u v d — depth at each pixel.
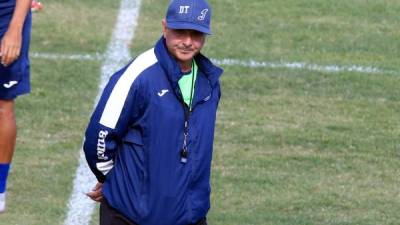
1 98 19.28
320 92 29.06
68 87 28.69
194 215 15.64
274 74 30.03
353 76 30.14
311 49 32.09
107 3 35.00
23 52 19.23
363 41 32.88
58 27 32.81
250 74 29.98
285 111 27.69
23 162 24.14
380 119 27.44
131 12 34.34
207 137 15.54
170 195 15.38
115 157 15.69
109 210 15.78
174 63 15.20
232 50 31.64
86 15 33.91
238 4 35.28
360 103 28.44
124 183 15.54
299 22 34.09
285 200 22.61
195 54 15.44
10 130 19.34
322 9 35.28
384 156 25.19
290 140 25.84
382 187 23.50
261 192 22.95
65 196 22.53
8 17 18.89
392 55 32.00
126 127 15.40
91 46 31.52
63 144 25.28
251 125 26.70
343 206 22.41
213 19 33.97
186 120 15.35
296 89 29.19
